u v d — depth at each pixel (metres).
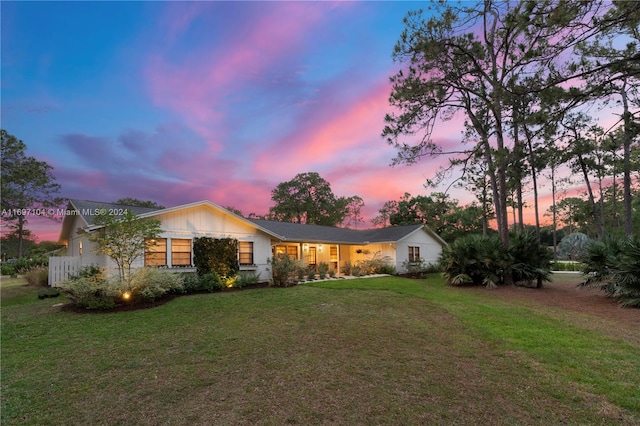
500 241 13.74
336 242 18.69
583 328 6.21
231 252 12.81
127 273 9.91
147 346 5.20
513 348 5.02
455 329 6.21
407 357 4.66
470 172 16.16
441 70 13.02
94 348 5.11
